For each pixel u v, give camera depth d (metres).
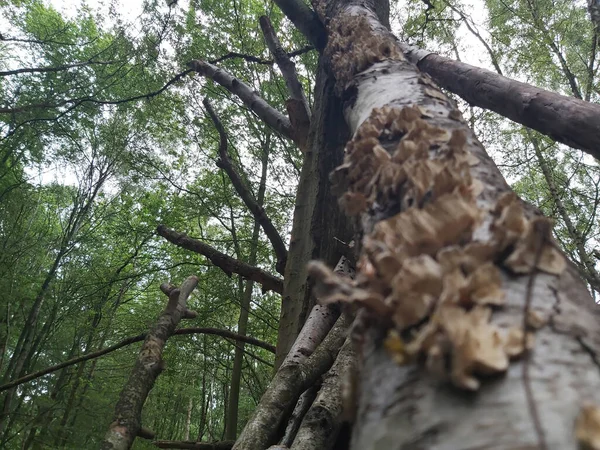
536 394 0.58
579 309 0.75
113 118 10.61
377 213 1.18
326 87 3.67
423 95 1.81
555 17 7.99
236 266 4.59
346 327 2.80
